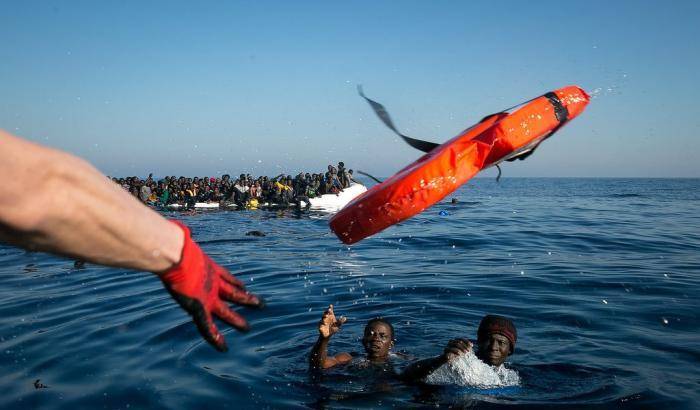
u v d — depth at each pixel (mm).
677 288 8789
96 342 6230
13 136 652
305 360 5832
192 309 991
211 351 5949
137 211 803
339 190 31688
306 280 9977
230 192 31203
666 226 19219
